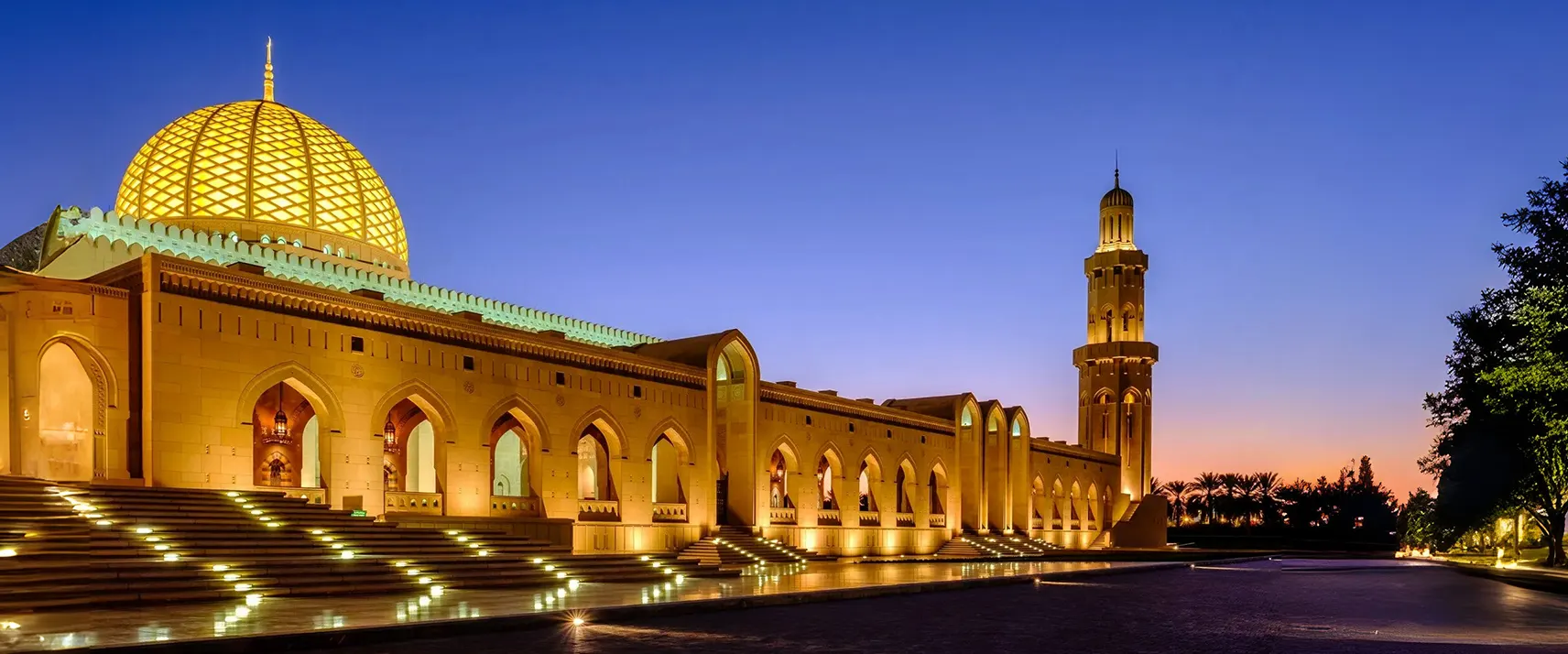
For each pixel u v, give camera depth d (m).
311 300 28.89
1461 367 37.06
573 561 26.97
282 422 34.25
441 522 29.58
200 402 26.17
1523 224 26.55
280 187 43.50
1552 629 17.75
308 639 13.76
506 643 14.42
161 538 20.88
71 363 26.41
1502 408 30.33
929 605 21.72
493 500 33.38
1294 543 89.88
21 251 35.56
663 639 15.08
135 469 25.28
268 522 23.91
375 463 30.03
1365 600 24.70
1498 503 43.78
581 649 13.92
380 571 22.36
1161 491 112.00
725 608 19.80
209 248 36.22
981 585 27.67
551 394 35.69
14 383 24.73
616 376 38.34
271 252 37.72
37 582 17.36
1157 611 20.97
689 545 40.56
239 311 27.20
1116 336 79.12
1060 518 70.00
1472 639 16.08
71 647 12.37
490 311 42.53
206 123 44.59
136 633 13.89
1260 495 105.81
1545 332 26.38
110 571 18.55
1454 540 70.75
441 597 20.33
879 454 53.53
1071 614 20.00
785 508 47.22
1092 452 74.50
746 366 45.09
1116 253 79.19
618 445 38.19
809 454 48.47
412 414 35.53
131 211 43.62
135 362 25.62
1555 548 43.62
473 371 33.09
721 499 45.91
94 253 32.91
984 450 62.03
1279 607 22.28
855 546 50.97
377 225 46.69
